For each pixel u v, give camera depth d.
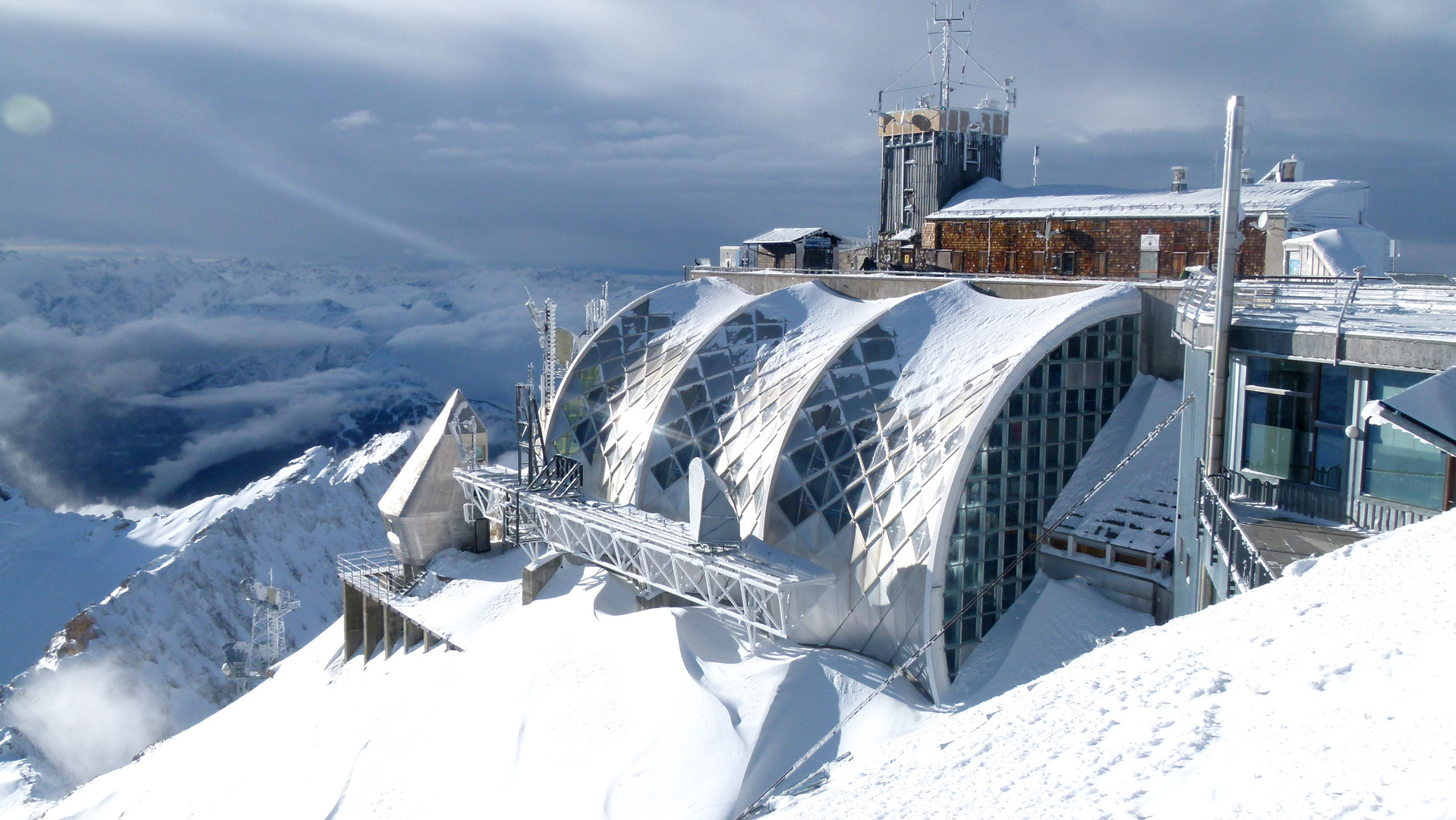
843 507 33.59
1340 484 18.00
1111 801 8.21
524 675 34.19
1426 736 7.14
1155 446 32.88
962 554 31.48
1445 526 12.39
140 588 135.88
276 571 153.38
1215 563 20.59
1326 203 45.41
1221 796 7.50
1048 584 32.44
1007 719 11.91
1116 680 11.41
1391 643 9.14
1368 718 7.84
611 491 44.56
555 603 39.38
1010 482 32.75
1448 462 15.86
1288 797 7.04
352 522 172.38
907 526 31.11
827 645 33.22
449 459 49.78
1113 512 32.06
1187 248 49.09
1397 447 16.75
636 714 30.16
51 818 51.22
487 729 32.91
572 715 31.19
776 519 35.44
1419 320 18.11
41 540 198.25
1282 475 19.31
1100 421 35.12
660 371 46.41
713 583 33.69
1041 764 9.79
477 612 43.69
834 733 28.14
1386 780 6.70
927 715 28.67
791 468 35.91
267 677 63.56
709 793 25.89
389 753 35.16
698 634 33.25
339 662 51.78
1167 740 9.05
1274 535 17.22
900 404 34.75
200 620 138.12
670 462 41.94
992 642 31.80
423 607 45.88
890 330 38.75
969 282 44.34
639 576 37.31
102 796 50.59
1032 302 37.75
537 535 43.06
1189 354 24.25
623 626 34.44
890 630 31.22
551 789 28.58
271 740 45.00
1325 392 18.20
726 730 27.89
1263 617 11.45
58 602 181.38
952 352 35.97
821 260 72.44
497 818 28.53
